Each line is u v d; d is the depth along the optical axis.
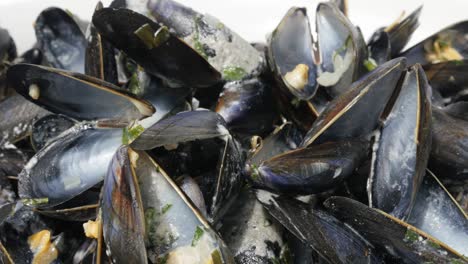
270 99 0.32
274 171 0.28
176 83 0.32
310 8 0.44
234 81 0.33
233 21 0.45
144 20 0.30
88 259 0.28
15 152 0.33
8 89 0.37
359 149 0.29
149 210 0.27
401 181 0.28
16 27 0.42
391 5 0.44
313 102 0.33
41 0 0.42
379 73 0.29
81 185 0.29
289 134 0.31
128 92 0.30
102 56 0.32
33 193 0.29
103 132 0.30
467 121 0.32
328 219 0.28
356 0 0.45
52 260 0.29
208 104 0.34
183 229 0.27
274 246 0.28
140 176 0.27
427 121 0.28
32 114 0.33
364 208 0.27
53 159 0.30
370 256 0.28
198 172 0.30
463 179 0.31
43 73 0.30
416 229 0.26
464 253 0.28
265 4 0.45
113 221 0.26
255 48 0.36
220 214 0.29
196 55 0.31
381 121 0.29
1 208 0.29
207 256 0.26
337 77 0.33
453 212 0.28
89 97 0.31
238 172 0.29
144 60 0.31
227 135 0.28
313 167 0.28
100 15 0.30
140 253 0.25
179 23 0.33
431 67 0.34
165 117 0.30
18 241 0.28
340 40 0.33
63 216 0.29
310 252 0.29
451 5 0.44
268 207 0.28
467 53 0.36
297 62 0.33
